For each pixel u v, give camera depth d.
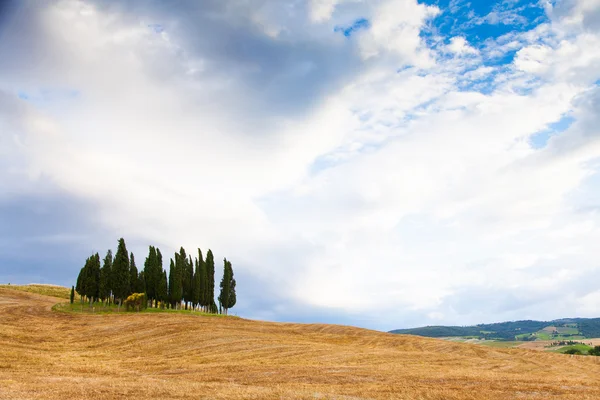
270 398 23.36
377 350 49.44
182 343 50.12
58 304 87.88
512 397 26.55
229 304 108.00
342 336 64.94
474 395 26.89
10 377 28.17
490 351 53.66
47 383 26.12
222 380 31.05
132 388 25.03
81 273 90.19
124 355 44.78
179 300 93.81
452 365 41.53
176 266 94.94
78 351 46.44
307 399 23.53
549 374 38.75
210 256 110.38
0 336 49.75
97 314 75.06
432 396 26.36
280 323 82.38
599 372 41.22
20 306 79.00
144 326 61.44
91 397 22.22
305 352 45.66
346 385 29.61
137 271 93.12
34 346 46.91
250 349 46.97
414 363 41.53
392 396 25.95
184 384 27.16
